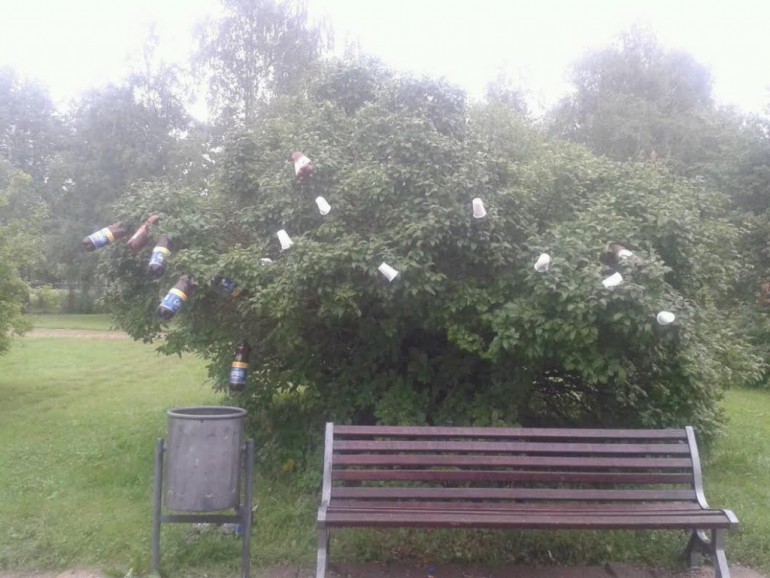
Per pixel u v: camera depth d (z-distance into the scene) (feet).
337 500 13.56
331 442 13.92
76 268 115.65
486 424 17.98
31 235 33.37
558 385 19.98
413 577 13.70
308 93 23.50
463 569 14.05
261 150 21.12
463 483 16.90
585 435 14.24
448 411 18.67
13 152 138.62
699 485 13.94
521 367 18.02
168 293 16.42
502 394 18.61
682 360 17.28
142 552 14.10
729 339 23.03
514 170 19.22
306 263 15.48
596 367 15.43
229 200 21.62
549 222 19.03
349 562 14.24
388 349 18.85
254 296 16.76
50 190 123.34
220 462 13.12
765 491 18.76
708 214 22.81
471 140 19.24
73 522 15.70
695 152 79.25
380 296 16.14
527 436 14.20
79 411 29.50
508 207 17.80
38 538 14.75
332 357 19.89
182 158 101.04
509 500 13.70
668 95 91.40
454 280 17.11
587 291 14.78
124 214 19.36
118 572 13.60
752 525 15.94
